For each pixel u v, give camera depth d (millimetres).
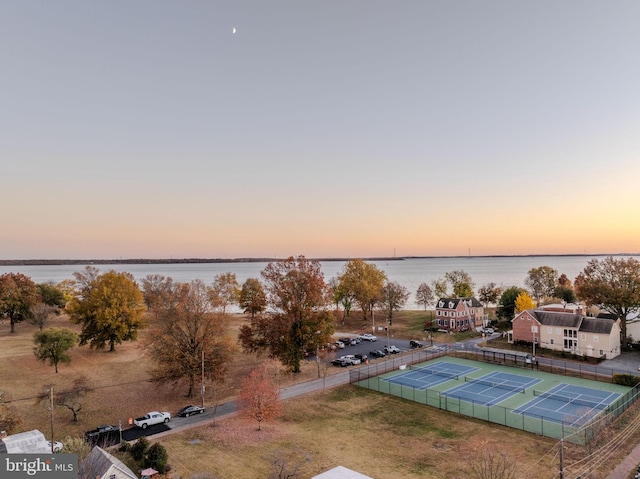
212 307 60875
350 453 38969
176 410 51031
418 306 175625
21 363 69625
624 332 80375
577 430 42875
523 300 101375
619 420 45500
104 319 75000
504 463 32594
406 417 48312
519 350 82125
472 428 44656
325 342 65812
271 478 33188
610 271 80812
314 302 65750
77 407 50594
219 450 39750
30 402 52156
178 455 38625
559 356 76688
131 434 43719
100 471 29812
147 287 128375
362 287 114500
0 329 101500
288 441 41750
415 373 67750
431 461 37219
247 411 45844
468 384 61156
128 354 77938
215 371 54844
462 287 137625
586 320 78125
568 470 34844
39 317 89812
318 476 30109
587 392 56438
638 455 37594
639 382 58688
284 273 67375
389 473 35000
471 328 104312
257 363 73312
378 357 79000
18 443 34344
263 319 67188
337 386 60500
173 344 55125
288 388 59688
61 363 69875
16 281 96812
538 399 53719
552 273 139375
